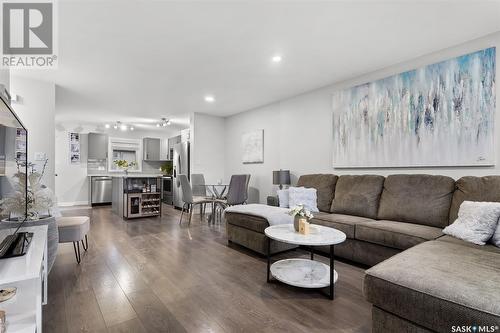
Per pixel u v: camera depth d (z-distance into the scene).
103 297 2.04
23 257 1.29
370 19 2.30
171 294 2.10
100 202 7.33
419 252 1.70
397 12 2.19
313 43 2.74
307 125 4.46
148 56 3.03
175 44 2.75
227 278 2.42
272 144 5.22
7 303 1.39
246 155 5.90
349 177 3.57
